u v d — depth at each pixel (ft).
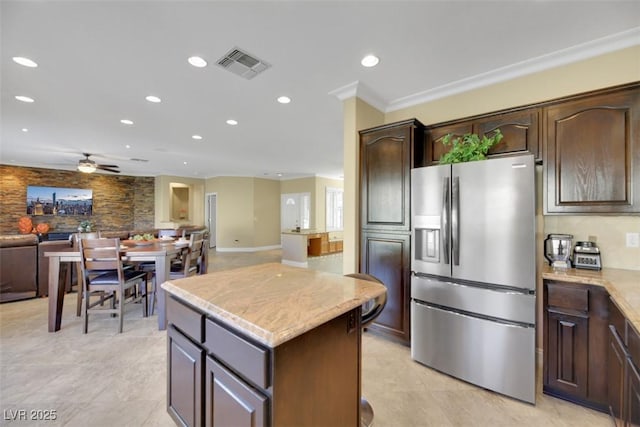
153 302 12.06
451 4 5.71
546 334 6.27
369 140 9.41
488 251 6.55
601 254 7.14
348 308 4.11
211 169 28.07
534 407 6.03
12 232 23.95
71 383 6.89
